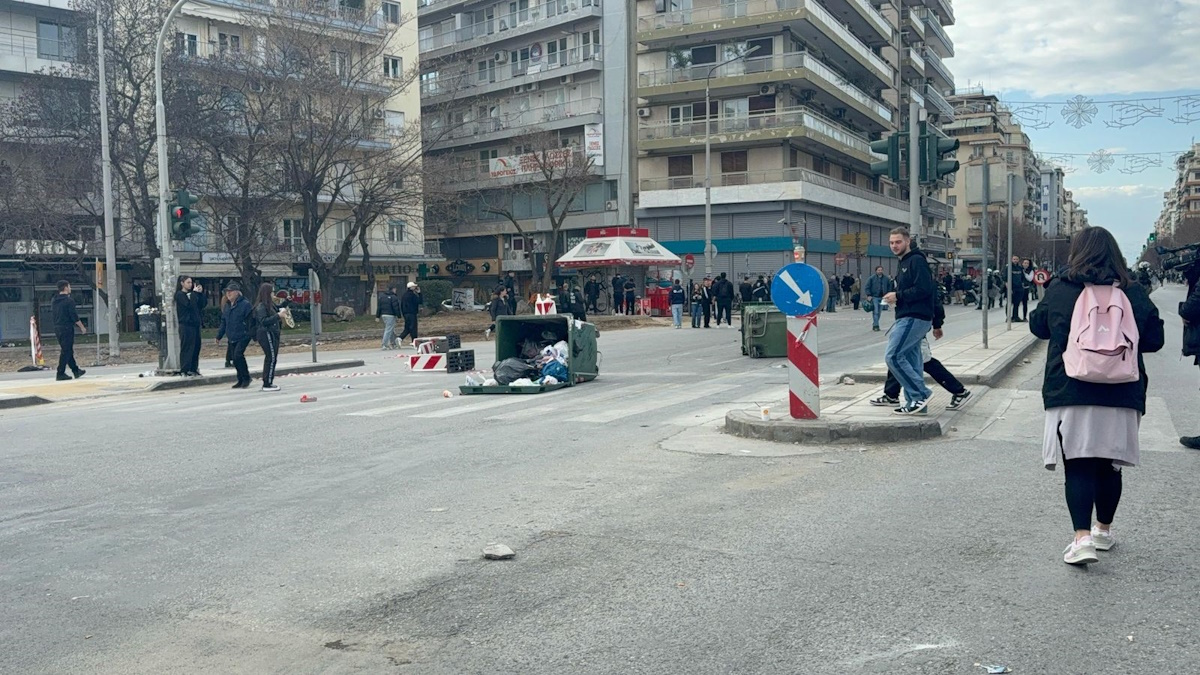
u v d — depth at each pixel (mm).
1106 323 4906
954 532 5887
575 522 6406
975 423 10062
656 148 53969
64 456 9742
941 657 3986
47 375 22016
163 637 4465
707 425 10664
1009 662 3920
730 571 5234
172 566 5625
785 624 4414
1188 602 4562
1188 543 5516
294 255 50562
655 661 4031
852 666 3920
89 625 4660
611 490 7379
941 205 85312
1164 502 6477
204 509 7105
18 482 8375
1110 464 5203
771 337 20172
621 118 57469
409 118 56188
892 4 68312
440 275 68688
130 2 34500
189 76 35312
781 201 51312
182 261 44688
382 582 5219
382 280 56594
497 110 64062
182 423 12250
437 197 43188
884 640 4191
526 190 58938
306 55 36688
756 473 7898
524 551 5746
